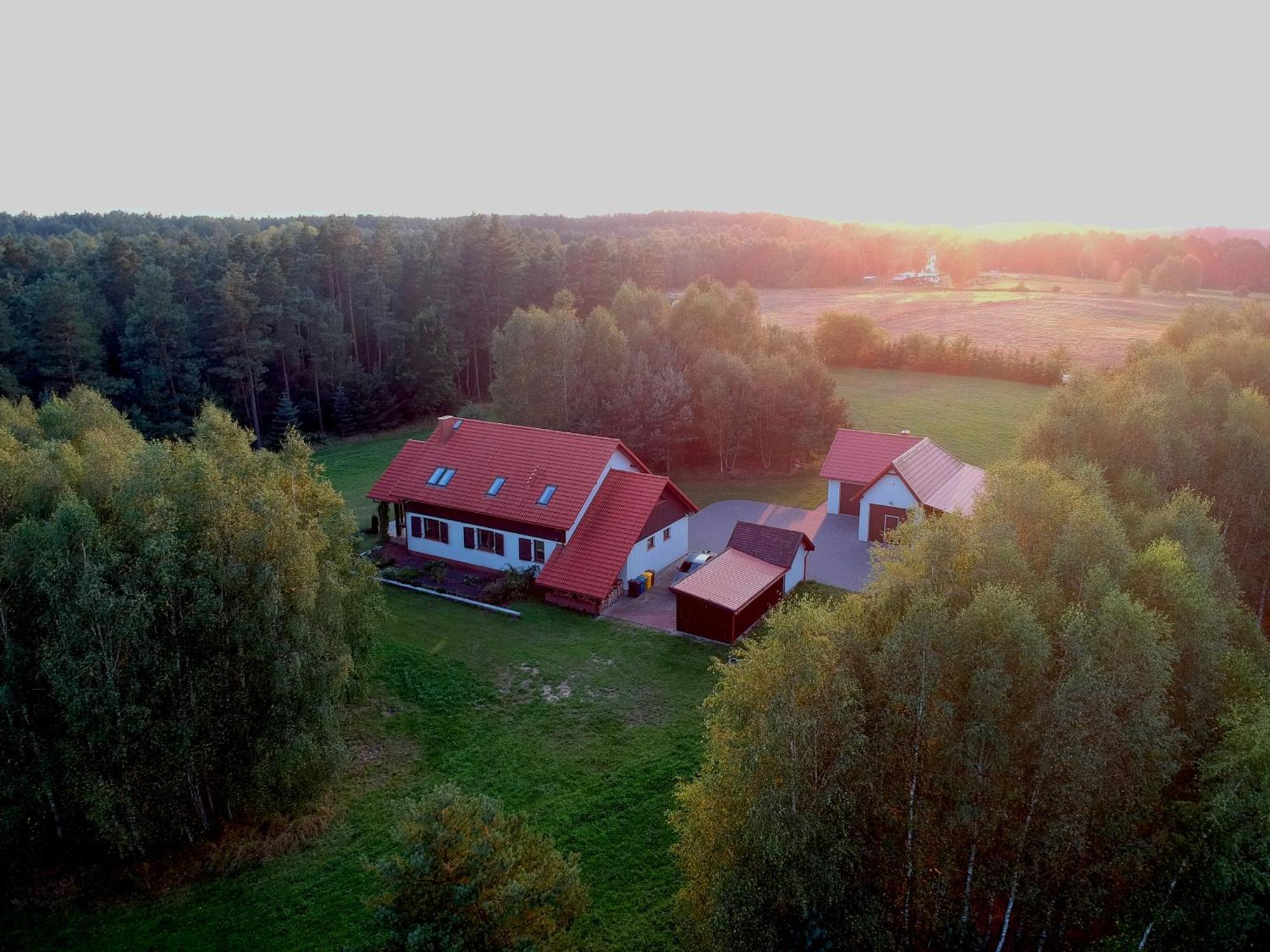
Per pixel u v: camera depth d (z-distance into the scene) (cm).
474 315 7650
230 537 2042
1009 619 1507
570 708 2673
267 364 6700
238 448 2505
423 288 7675
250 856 2097
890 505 4066
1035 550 2003
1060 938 1620
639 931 1838
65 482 2189
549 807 2220
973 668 1507
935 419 6475
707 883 1628
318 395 6625
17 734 1947
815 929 1464
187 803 2122
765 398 5191
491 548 3778
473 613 3372
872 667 1564
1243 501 3247
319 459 5962
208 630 2006
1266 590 3250
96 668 1884
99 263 6862
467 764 2425
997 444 5803
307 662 2075
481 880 1322
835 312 8600
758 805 1462
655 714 2623
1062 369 7525
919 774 1546
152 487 2017
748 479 5322
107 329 6425
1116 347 8938
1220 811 1423
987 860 1574
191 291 6681
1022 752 1510
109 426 3145
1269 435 3303
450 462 4050
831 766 1507
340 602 2325
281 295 6425
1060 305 11981
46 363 5691
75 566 1889
